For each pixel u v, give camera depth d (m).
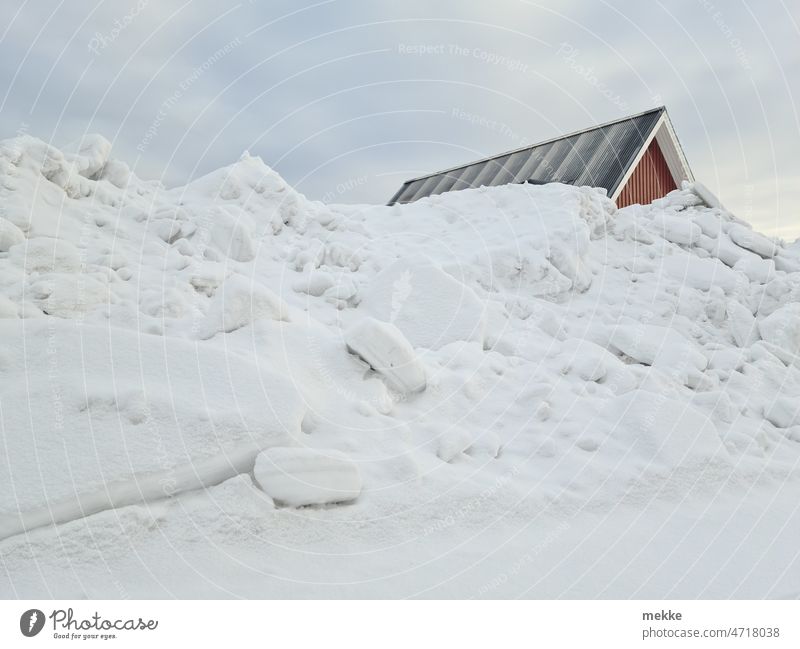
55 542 2.84
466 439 4.49
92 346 3.95
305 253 7.41
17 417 3.27
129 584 2.78
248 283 5.16
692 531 3.85
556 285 7.88
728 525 3.97
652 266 8.85
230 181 8.27
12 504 2.83
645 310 7.87
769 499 4.47
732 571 3.33
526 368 6.02
